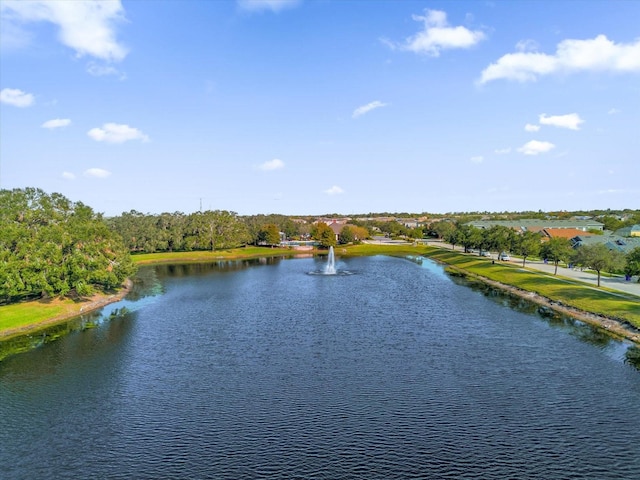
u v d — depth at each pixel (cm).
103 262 8838
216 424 3703
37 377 4797
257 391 4347
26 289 7700
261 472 3038
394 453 3231
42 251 7781
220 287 10831
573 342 5844
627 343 5775
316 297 9312
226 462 3161
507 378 4600
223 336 6300
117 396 4281
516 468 3033
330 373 4794
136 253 19362
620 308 7012
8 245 7762
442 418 3744
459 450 3259
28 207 8538
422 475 2969
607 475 2947
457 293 9675
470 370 4841
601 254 9019
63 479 3006
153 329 6738
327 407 3978
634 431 3509
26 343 6050
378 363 5088
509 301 8706
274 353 5503
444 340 5975
